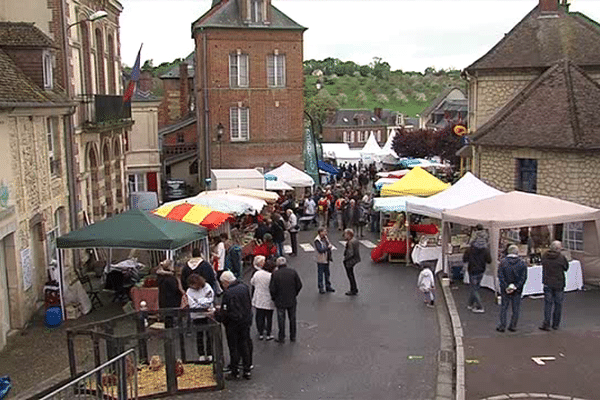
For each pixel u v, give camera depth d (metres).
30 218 15.43
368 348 12.36
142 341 11.14
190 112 48.31
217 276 17.11
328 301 15.98
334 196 31.00
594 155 19.75
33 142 15.90
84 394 9.14
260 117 37.31
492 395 9.90
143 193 32.44
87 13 22.14
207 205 20.12
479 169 23.00
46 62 17.42
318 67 171.12
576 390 10.04
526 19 25.69
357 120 83.94
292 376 10.95
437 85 157.50
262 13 36.62
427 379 10.71
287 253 22.52
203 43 36.19
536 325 13.24
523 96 22.72
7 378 10.80
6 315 13.88
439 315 14.57
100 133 22.75
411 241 20.73
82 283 16.75
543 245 17.69
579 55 23.86
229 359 11.90
